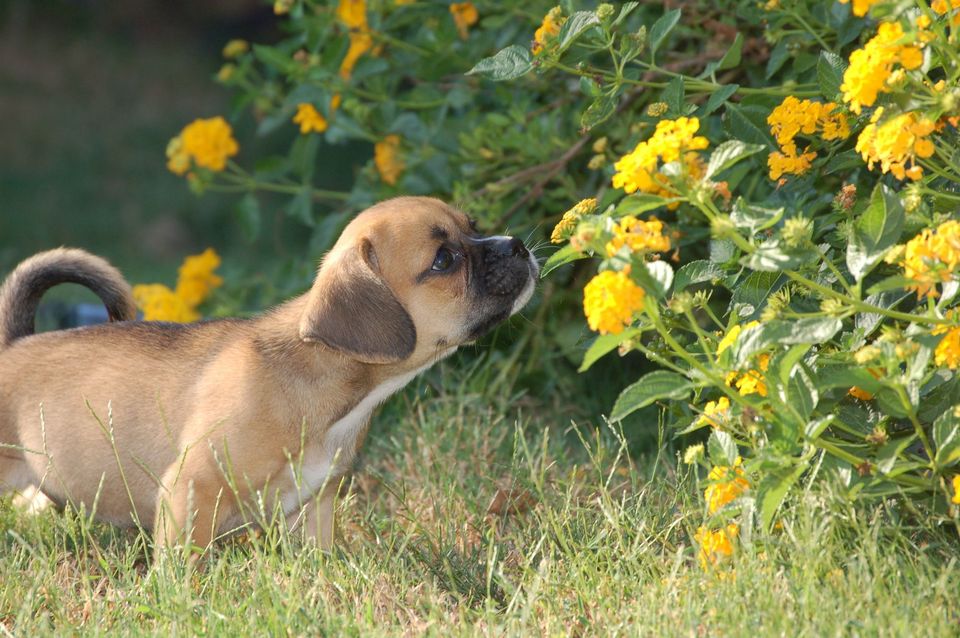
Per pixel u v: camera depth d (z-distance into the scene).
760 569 6.60
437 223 8.39
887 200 6.27
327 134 11.80
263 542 8.04
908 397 6.37
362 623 6.64
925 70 6.50
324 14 11.52
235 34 36.09
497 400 10.97
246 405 7.92
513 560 7.83
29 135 28.47
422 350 8.39
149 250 22.31
